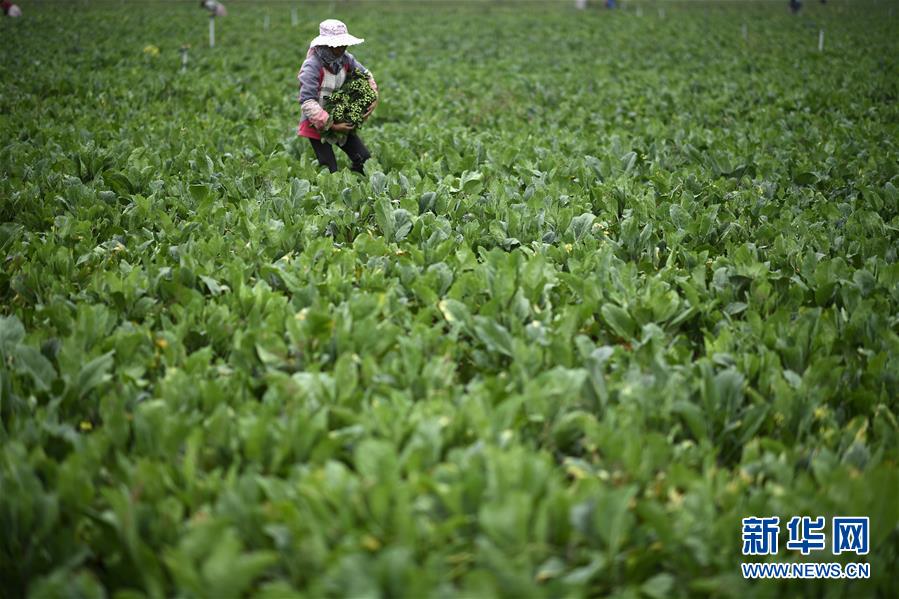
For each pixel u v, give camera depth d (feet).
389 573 8.23
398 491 8.95
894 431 11.87
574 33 93.30
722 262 18.10
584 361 13.04
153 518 9.46
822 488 10.29
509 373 13.50
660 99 47.50
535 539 9.17
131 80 50.78
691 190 26.04
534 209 21.99
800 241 19.75
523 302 15.20
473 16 115.85
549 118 42.32
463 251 17.70
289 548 9.04
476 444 10.37
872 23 105.60
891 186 25.07
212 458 10.73
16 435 11.19
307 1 146.61
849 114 43.34
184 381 12.10
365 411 11.38
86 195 23.16
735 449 11.92
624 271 16.88
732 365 13.37
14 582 9.59
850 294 16.03
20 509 9.50
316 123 26.91
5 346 13.37
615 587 9.36
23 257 18.13
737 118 43.42
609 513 9.14
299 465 10.19
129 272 17.52
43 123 36.14
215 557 8.26
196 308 15.21
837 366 13.87
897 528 10.06
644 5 147.95
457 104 45.62
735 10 132.67
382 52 73.46
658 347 13.62
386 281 16.87
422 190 23.97
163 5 125.49
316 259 18.19
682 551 9.39
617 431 10.86
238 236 20.02
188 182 25.71
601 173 27.94
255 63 62.34
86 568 9.94
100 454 10.66
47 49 67.41
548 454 10.32
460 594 8.09
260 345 13.38
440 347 13.74
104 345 13.56
